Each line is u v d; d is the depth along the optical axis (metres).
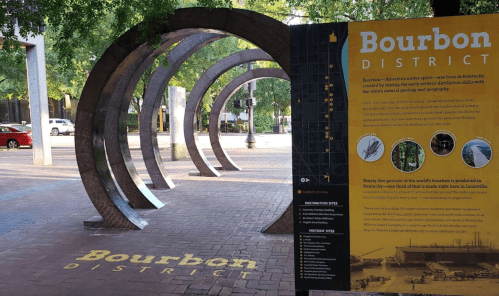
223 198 8.94
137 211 7.82
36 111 15.13
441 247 2.86
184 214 7.53
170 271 4.73
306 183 3.01
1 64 19.94
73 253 5.44
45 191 10.16
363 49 2.84
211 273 4.65
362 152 2.91
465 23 2.69
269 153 19.34
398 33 2.78
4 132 23.55
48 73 22.53
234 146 23.73
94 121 6.39
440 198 2.83
